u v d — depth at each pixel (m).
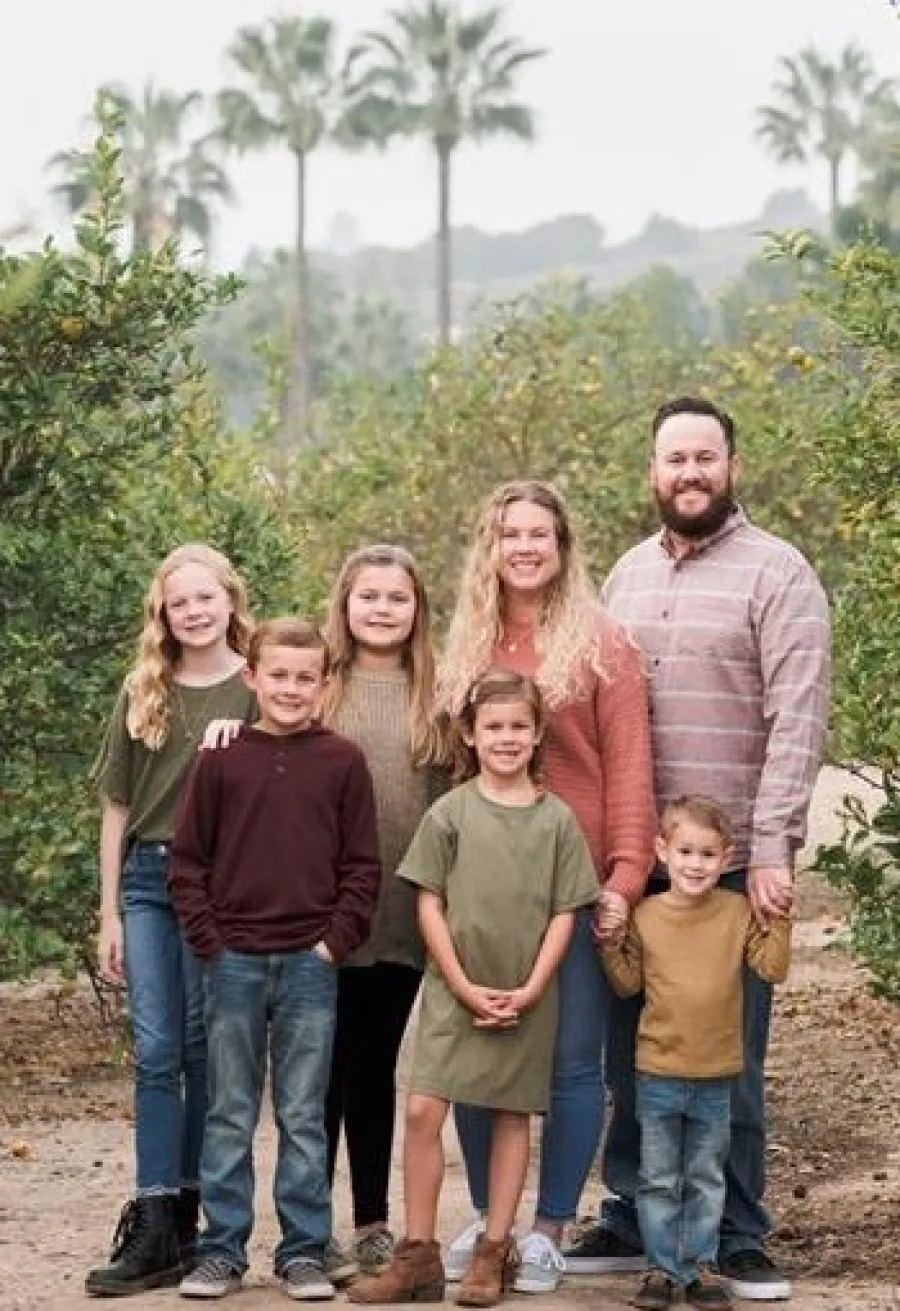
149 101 86.31
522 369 26.86
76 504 14.03
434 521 26.09
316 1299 8.38
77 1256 9.50
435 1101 8.36
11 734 13.84
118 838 8.94
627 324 29.75
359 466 25.84
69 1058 14.54
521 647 8.73
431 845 8.45
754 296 89.69
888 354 11.41
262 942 8.45
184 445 16.05
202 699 8.84
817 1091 13.19
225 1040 8.48
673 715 8.69
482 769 8.52
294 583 15.48
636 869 8.52
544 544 8.62
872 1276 9.02
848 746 10.98
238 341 88.00
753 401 25.75
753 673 8.67
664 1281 8.42
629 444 26.16
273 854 8.46
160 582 8.84
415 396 31.06
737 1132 8.68
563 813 8.46
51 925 13.86
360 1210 8.88
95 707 13.74
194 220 85.75
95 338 13.80
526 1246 8.58
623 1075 8.96
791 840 8.47
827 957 17.70
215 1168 8.51
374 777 8.77
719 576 8.70
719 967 8.45
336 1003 8.74
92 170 13.83
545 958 8.34
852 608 11.34
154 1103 8.70
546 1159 8.63
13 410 13.51
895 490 11.55
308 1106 8.50
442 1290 8.40
